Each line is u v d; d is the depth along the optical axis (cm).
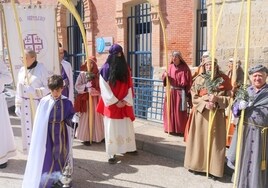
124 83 557
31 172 430
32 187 425
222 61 840
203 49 1076
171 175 529
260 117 405
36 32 580
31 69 522
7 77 544
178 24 1099
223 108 493
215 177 510
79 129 673
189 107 712
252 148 412
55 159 441
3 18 562
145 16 1222
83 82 665
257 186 409
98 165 570
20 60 565
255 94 412
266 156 412
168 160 598
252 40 810
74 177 519
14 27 565
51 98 446
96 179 513
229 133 547
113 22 1293
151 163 582
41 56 588
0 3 559
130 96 569
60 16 1457
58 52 600
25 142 544
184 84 687
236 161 418
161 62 1146
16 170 539
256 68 407
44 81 522
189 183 499
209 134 498
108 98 549
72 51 1493
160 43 1143
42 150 431
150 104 949
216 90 496
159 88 1005
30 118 539
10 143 560
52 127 439
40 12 580
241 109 408
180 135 700
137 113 946
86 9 1364
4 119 547
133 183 500
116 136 569
